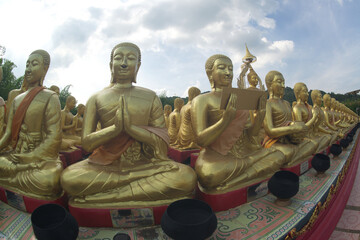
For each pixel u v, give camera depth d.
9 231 4.39
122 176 4.64
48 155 5.40
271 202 5.29
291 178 4.96
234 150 5.83
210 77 5.84
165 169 4.79
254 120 5.90
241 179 5.25
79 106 12.28
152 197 4.48
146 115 5.30
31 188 4.96
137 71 5.63
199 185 5.49
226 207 4.99
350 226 6.01
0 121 6.60
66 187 4.49
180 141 9.73
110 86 5.62
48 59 5.96
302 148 7.58
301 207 4.95
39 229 3.13
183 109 9.48
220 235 4.03
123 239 3.42
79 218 4.45
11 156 5.51
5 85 22.70
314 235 4.95
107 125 5.25
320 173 6.99
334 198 6.77
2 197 5.60
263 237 3.95
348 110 27.31
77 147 10.98
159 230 4.31
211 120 5.68
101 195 4.50
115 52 5.29
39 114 5.54
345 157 9.57
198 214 3.65
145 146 5.39
